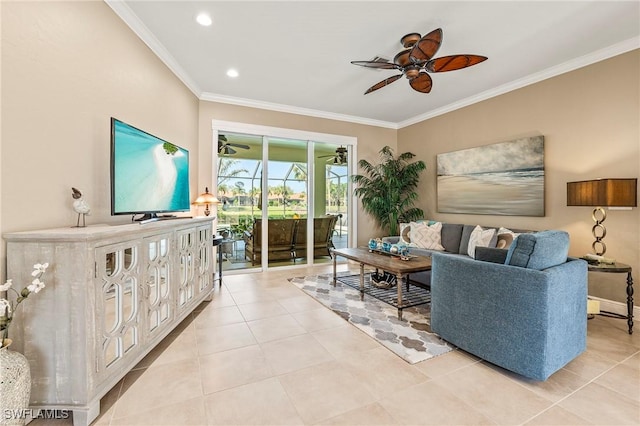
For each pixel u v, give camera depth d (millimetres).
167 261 2205
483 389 1687
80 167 1894
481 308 1952
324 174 5270
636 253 2709
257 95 4258
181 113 3520
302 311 2918
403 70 2713
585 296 1976
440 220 4832
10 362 1233
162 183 2586
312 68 3396
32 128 1548
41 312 1383
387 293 3496
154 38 2756
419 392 1659
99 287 1475
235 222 4613
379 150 5645
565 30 2605
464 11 2359
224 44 2883
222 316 2791
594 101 2996
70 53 1808
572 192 2783
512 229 3605
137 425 1408
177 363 1962
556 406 1539
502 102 3885
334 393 1650
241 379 1781
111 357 1612
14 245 1384
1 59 1385
